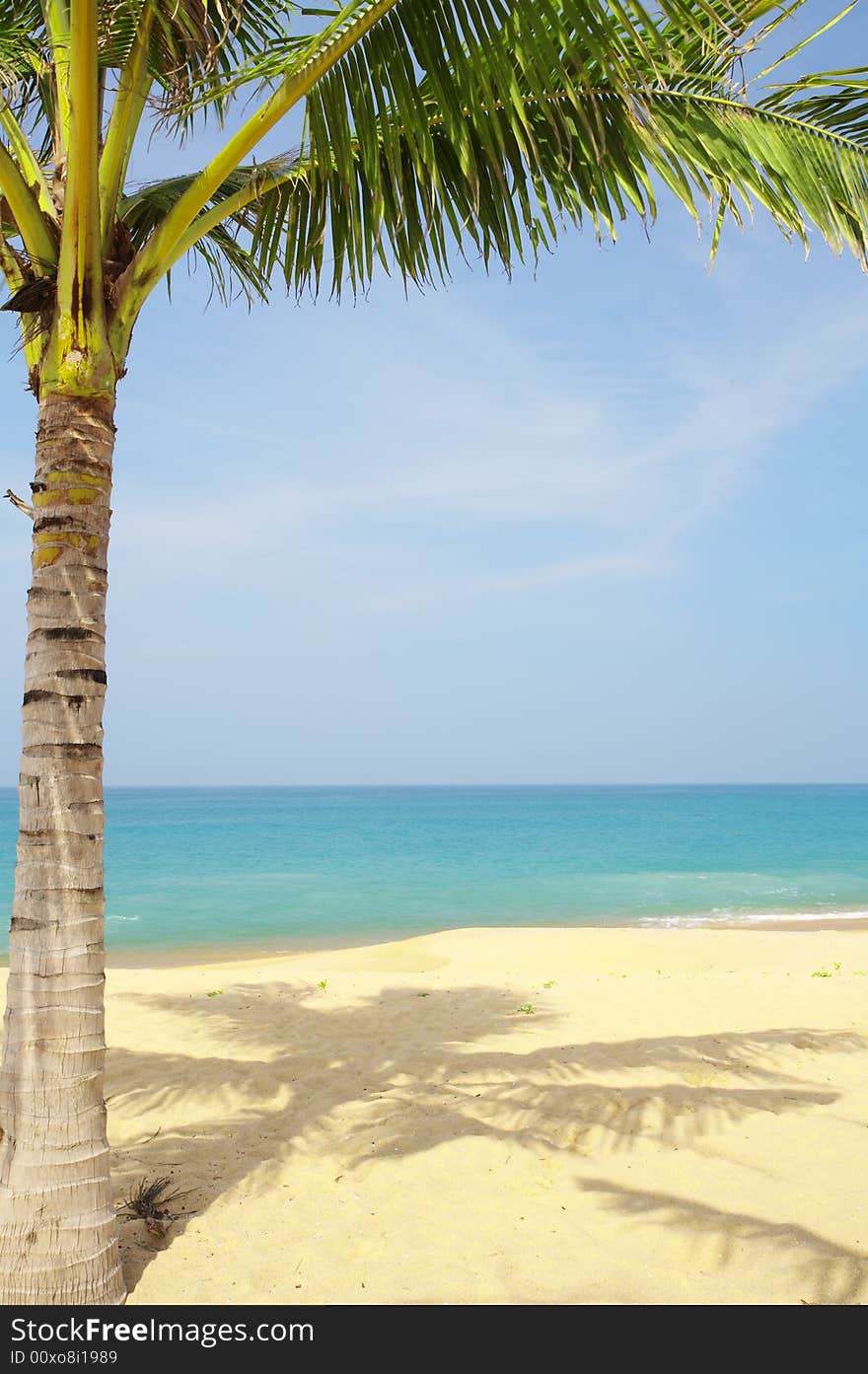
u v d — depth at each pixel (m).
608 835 49.69
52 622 3.56
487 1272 3.81
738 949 13.27
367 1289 3.71
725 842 42.97
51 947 3.48
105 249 3.78
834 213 3.85
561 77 3.48
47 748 3.51
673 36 3.90
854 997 8.80
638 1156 4.95
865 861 32.16
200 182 3.74
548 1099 5.83
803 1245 3.97
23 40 4.19
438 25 3.54
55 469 3.62
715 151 3.88
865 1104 5.70
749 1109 5.62
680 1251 3.95
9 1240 3.37
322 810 100.50
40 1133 3.43
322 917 19.38
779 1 3.45
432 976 10.84
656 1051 6.82
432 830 57.50
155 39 4.05
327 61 3.59
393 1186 4.64
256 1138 5.33
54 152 3.92
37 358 3.91
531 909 20.39
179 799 172.12
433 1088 6.17
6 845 41.25
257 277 5.28
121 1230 4.15
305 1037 7.62
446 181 4.41
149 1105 5.92
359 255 4.32
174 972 11.26
